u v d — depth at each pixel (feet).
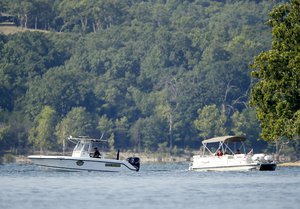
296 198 531.50
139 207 492.95
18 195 556.10
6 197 542.98
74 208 488.85
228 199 530.27
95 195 557.33
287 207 488.02
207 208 488.85
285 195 550.36
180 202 515.91
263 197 539.70
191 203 510.99
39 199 531.91
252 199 528.63
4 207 492.13
